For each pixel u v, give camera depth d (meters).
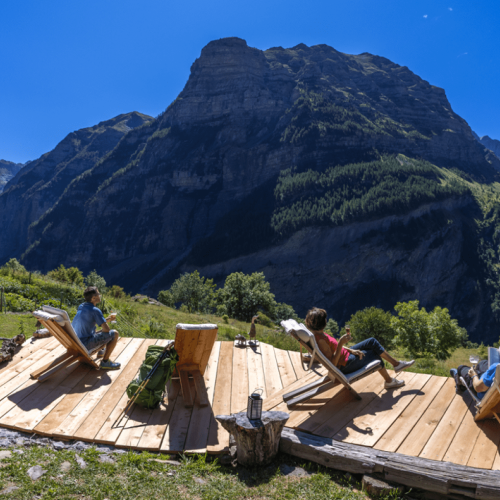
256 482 3.76
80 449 4.05
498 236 168.00
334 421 4.61
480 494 3.45
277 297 157.00
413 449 4.06
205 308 48.62
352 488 3.74
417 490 3.68
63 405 4.89
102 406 4.91
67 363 5.74
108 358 6.04
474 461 3.86
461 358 34.03
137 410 4.87
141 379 4.98
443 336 29.20
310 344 4.82
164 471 3.77
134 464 3.84
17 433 4.31
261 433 3.92
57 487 3.29
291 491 3.60
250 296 43.03
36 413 4.68
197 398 5.10
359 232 155.25
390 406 4.97
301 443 4.13
